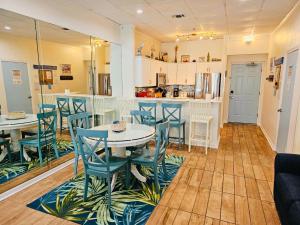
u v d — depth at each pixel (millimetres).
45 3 3037
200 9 3830
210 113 4395
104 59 4965
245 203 2494
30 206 2410
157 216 2252
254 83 6789
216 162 3693
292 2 3416
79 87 4469
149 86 5969
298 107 3312
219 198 2594
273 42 5473
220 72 6477
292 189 1864
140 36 5703
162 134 2818
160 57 7105
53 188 2807
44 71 3666
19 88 3291
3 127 3066
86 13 3898
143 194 2676
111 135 2727
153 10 3934
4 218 2201
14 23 3035
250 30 5477
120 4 3598
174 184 2926
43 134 3486
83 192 2705
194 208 2395
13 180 2971
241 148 4477
